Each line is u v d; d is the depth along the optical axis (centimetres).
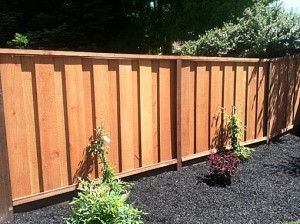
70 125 363
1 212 318
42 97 339
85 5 902
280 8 819
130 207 295
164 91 456
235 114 540
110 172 383
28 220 327
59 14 916
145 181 435
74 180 371
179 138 477
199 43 788
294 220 356
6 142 317
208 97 514
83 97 371
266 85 623
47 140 347
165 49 1024
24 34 927
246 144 584
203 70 502
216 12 934
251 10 830
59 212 347
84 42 910
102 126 389
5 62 312
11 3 945
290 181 457
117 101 403
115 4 968
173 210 364
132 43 1023
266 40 740
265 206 385
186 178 452
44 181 348
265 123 630
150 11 1012
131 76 414
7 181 320
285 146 619
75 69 362
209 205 381
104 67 386
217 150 533
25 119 329
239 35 769
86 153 380
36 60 332
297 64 716
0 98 310
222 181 443
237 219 354
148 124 441
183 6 957
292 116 718
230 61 538
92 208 268
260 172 484
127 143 419
